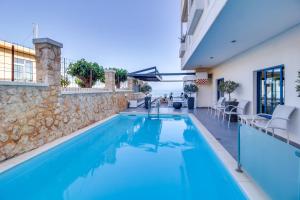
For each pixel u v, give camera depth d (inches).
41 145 207.5
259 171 107.7
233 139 227.5
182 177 154.6
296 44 211.0
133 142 257.9
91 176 158.6
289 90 222.2
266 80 280.7
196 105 596.1
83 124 305.6
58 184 146.9
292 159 79.7
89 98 328.8
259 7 168.6
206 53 364.2
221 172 160.9
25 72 231.6
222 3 168.7
